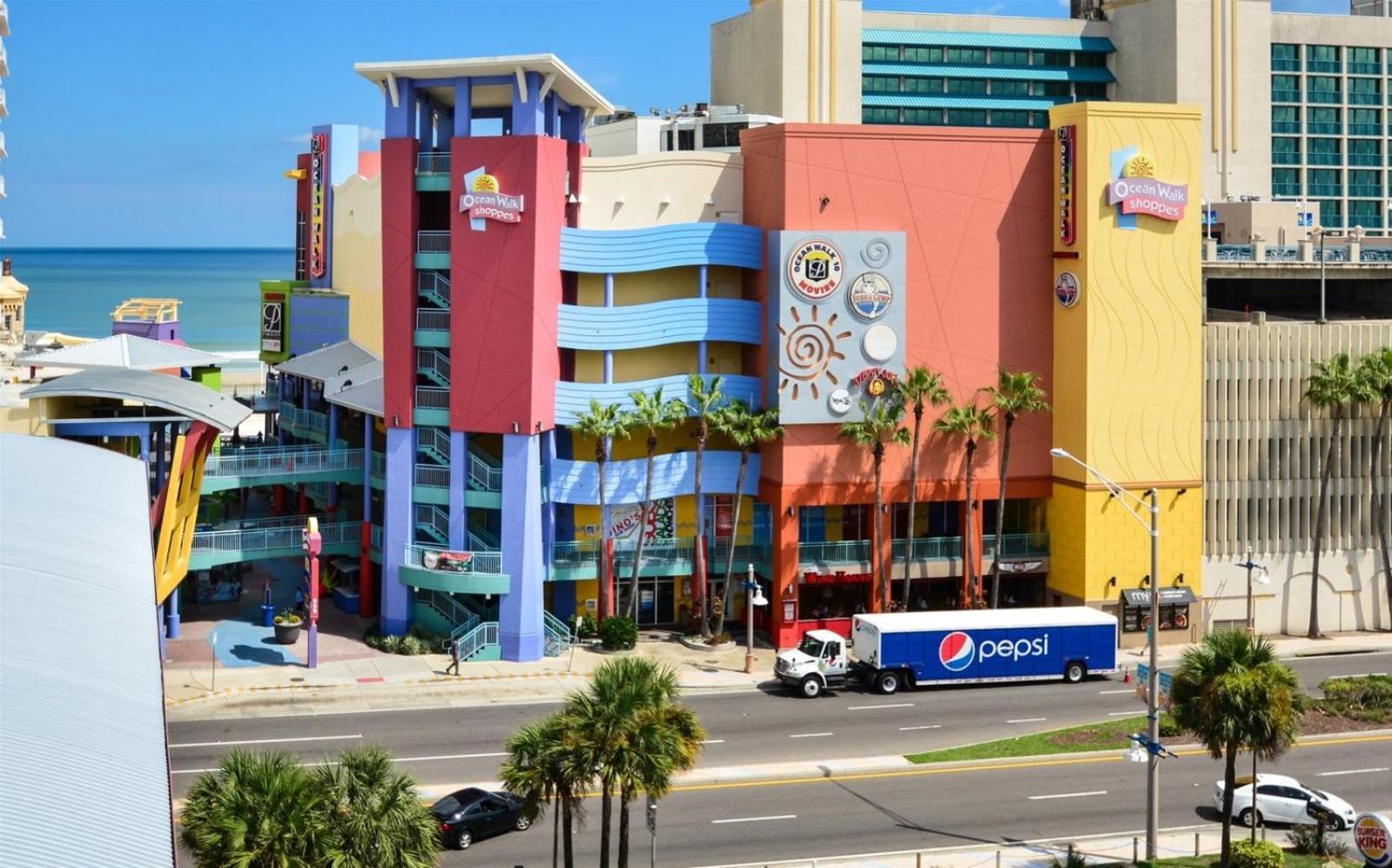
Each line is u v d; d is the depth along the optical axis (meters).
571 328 74.44
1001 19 134.75
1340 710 66.56
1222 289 103.31
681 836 50.03
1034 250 80.25
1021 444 80.56
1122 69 136.25
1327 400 81.75
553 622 74.88
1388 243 108.12
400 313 73.75
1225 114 131.88
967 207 79.12
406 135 73.56
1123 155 78.12
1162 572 79.75
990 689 70.19
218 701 63.69
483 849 48.69
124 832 19.58
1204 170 131.50
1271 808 52.84
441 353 74.69
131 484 37.72
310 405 100.06
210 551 74.38
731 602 80.69
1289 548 83.06
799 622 77.25
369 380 82.50
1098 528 78.44
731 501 79.69
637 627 78.31
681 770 41.41
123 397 63.62
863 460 78.00
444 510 76.38
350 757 34.59
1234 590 82.00
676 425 75.81
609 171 78.12
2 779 20.06
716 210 79.62
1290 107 145.38
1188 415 79.69
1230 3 131.88
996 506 80.88
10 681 23.30
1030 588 82.75
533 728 40.78
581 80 73.69
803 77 116.94
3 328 140.62
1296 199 145.25
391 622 73.94
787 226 76.38
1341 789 56.69
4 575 27.92
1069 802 54.59
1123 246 78.38
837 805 53.53
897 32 131.75
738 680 70.50
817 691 68.38
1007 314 80.06
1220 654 44.72
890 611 77.88
